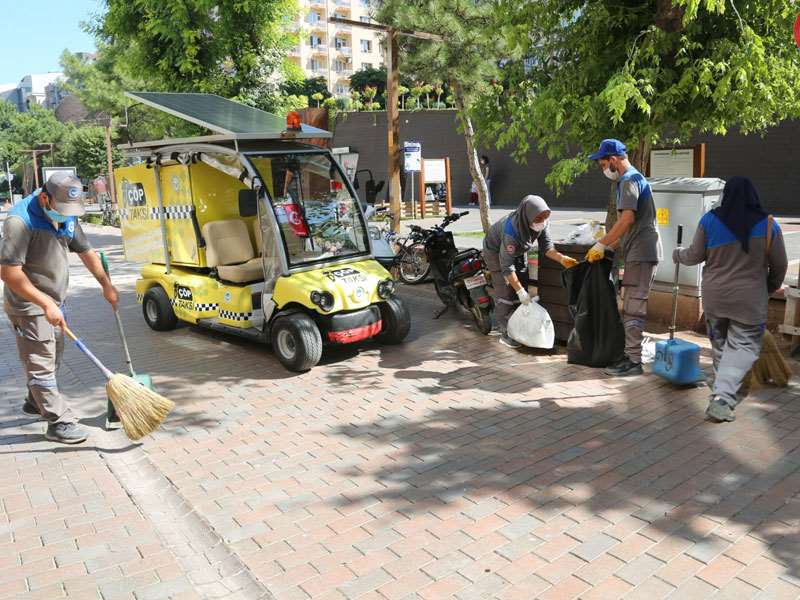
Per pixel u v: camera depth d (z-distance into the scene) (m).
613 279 7.45
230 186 7.95
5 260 4.65
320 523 3.87
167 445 5.07
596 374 6.21
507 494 4.11
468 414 5.40
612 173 5.91
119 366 7.11
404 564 3.44
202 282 7.70
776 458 4.40
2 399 6.18
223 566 3.52
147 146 8.14
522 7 7.74
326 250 7.11
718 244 4.88
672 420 5.08
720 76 6.57
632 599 3.10
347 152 8.02
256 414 5.63
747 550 3.44
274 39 15.27
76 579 3.40
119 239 20.09
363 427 5.25
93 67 24.69
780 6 6.67
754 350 4.96
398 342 7.46
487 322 7.65
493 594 3.18
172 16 13.95
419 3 10.30
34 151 38.91
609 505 3.93
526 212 6.58
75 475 4.60
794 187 18.88
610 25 7.19
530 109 7.81
